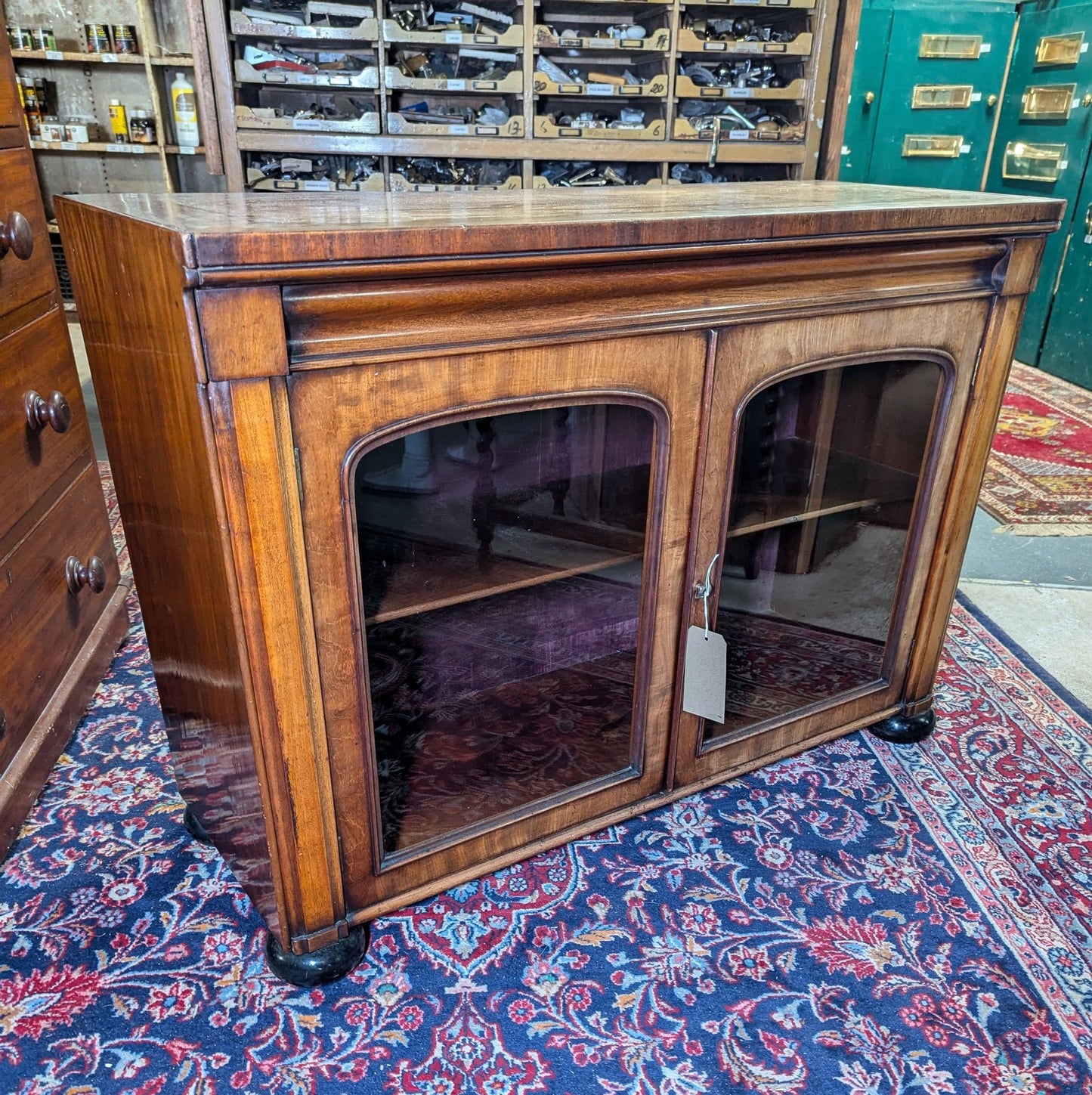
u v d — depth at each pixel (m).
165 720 1.27
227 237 0.67
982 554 2.20
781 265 0.98
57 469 1.49
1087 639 1.83
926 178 4.03
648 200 1.16
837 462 1.27
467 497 0.99
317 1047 0.95
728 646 1.42
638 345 0.94
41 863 1.21
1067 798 1.35
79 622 1.58
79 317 1.04
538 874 1.19
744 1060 0.94
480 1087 0.91
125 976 1.03
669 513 1.05
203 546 0.86
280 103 2.46
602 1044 0.96
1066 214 3.67
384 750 1.17
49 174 3.74
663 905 1.14
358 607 0.89
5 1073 0.92
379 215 0.88
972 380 1.21
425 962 1.06
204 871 1.20
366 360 0.79
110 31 3.44
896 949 1.08
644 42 2.40
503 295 0.83
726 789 1.36
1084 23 3.39
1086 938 1.11
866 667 1.43
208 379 0.72
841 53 2.45
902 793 1.36
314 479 0.81
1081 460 2.81
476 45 2.35
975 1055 0.95
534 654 1.27
